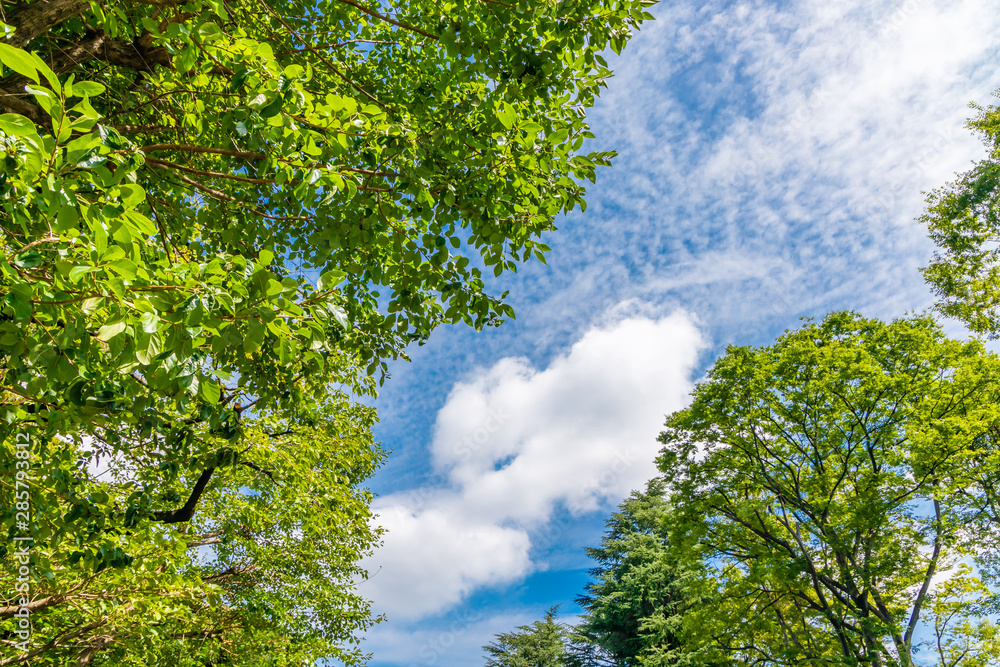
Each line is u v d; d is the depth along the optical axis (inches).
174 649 270.1
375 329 218.8
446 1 169.0
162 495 260.7
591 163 175.3
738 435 564.1
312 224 190.1
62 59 167.3
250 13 190.1
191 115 146.8
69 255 79.3
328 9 224.8
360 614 504.1
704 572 541.0
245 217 199.0
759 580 488.7
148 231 82.6
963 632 483.2
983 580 478.6
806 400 542.0
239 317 84.6
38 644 203.5
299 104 120.1
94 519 133.1
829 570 476.7
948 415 506.0
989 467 460.1
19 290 74.0
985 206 719.7
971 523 474.9
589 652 1000.2
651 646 828.6
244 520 403.2
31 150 72.9
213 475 354.9
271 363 203.6
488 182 166.7
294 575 476.7
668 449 603.2
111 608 196.9
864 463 533.3
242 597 415.2
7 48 68.8
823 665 439.5
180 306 78.3
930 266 783.7
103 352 102.0
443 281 181.0
